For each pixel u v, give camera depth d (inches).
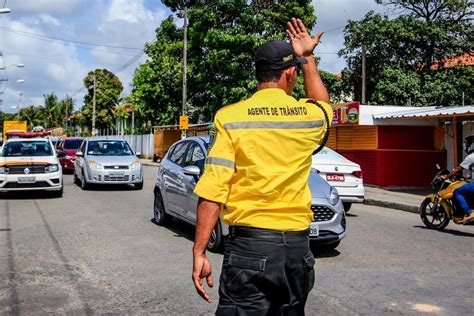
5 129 1684.3
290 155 95.8
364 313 187.8
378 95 1137.4
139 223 384.2
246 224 94.4
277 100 98.3
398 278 236.1
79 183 695.1
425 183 682.2
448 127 679.1
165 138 1428.4
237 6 1092.5
